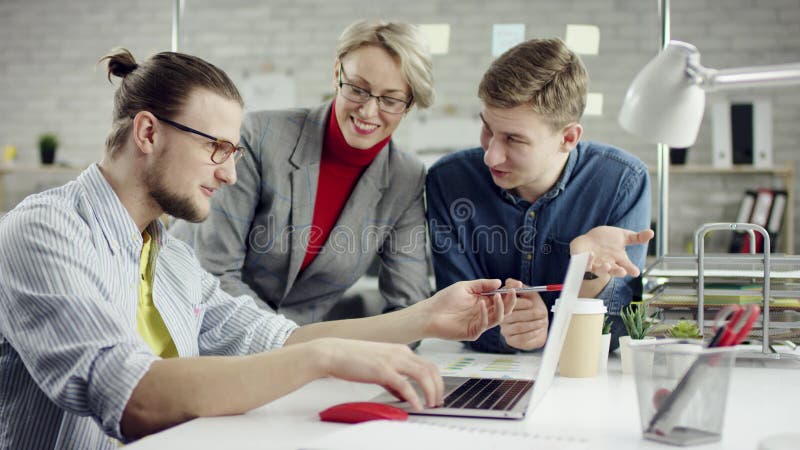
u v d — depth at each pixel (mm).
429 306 1319
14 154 6180
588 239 1565
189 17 3818
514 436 794
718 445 832
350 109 1716
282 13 4098
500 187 1807
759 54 5531
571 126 1630
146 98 1167
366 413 915
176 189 1179
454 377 1241
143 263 1272
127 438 966
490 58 3670
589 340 1305
